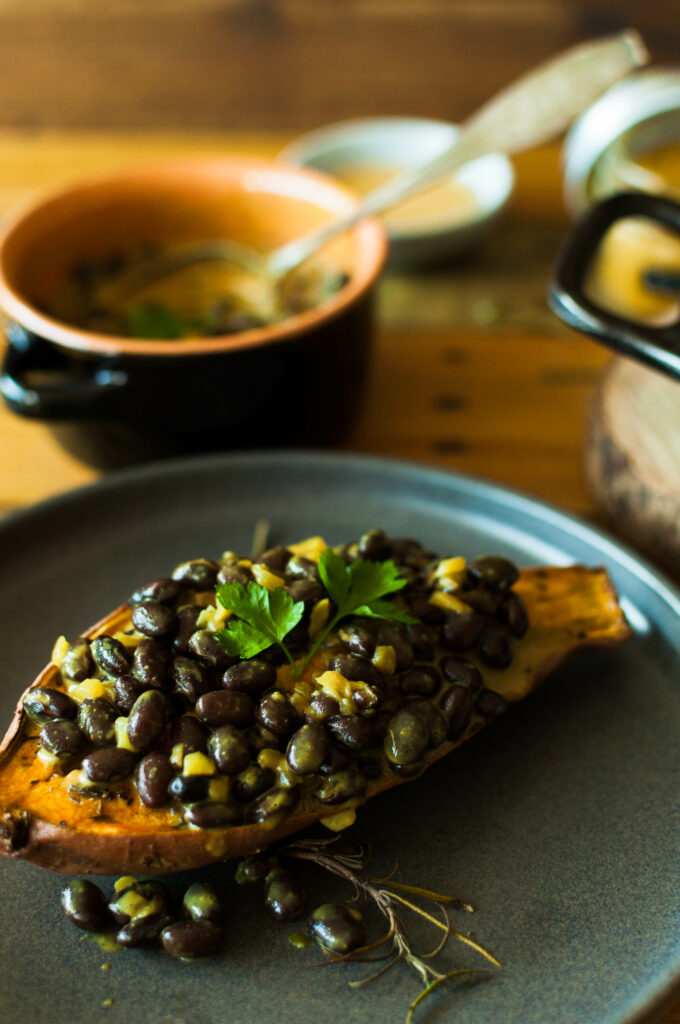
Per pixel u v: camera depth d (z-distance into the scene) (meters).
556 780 0.41
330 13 0.96
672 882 0.39
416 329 0.64
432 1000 0.37
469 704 0.39
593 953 0.37
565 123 0.54
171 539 0.48
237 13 0.96
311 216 0.58
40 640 0.45
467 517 0.49
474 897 0.39
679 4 0.95
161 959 0.37
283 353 0.50
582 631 0.43
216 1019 0.36
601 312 0.44
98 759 0.37
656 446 0.49
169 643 0.39
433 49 0.98
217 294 0.58
